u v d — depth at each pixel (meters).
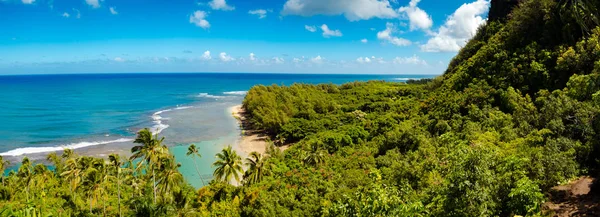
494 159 16.17
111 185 58.78
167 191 48.19
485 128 38.16
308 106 105.62
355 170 46.72
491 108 44.25
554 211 17.64
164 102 176.75
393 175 31.75
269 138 90.25
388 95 116.88
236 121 118.12
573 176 21.27
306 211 37.47
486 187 14.76
